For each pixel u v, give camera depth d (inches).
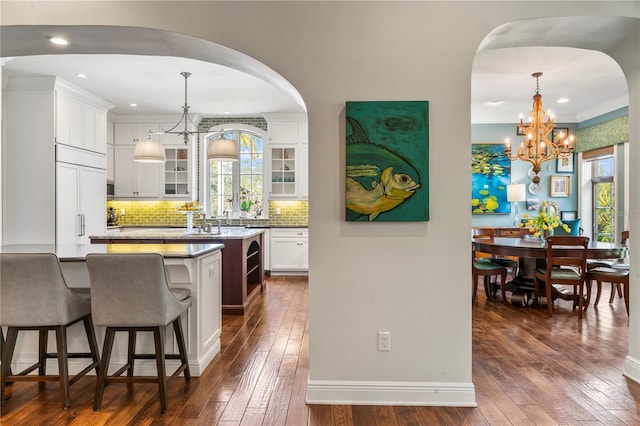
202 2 98.0
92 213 223.1
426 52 96.6
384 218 95.8
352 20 97.1
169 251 113.7
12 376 94.7
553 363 118.8
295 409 93.6
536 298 187.3
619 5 95.3
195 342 112.3
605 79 199.9
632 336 108.3
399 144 95.7
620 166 236.1
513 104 244.5
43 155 193.3
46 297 92.7
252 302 199.0
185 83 205.9
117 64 178.7
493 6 95.8
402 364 97.3
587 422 87.0
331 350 97.7
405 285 97.3
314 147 97.7
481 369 114.7
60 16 97.2
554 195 278.7
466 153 96.3
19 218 193.3
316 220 97.7
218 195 291.9
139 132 280.4
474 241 199.5
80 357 107.0
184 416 90.2
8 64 175.3
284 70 97.4
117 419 89.0
